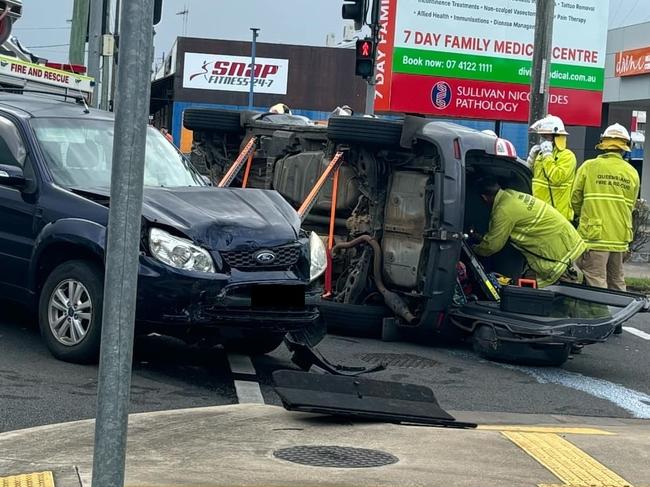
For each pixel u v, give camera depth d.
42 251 7.77
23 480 4.97
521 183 10.61
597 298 9.75
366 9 15.86
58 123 8.53
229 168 11.33
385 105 25.89
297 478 5.15
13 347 8.16
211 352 8.73
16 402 6.63
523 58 26.41
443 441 6.05
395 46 25.72
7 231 8.12
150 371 7.88
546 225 10.19
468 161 10.09
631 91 24.16
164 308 7.18
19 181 7.95
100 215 7.56
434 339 10.20
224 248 7.32
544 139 11.80
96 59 18.48
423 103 25.94
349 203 10.20
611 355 10.17
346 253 10.17
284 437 6.00
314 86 53.50
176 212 7.43
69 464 5.27
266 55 53.16
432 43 25.89
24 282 8.04
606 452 6.02
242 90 53.09
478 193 10.52
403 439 6.05
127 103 3.26
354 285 9.99
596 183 11.66
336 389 6.68
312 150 10.67
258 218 7.69
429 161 9.64
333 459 5.56
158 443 5.77
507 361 9.34
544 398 8.03
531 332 8.84
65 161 8.20
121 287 3.33
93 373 7.48
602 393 8.34
